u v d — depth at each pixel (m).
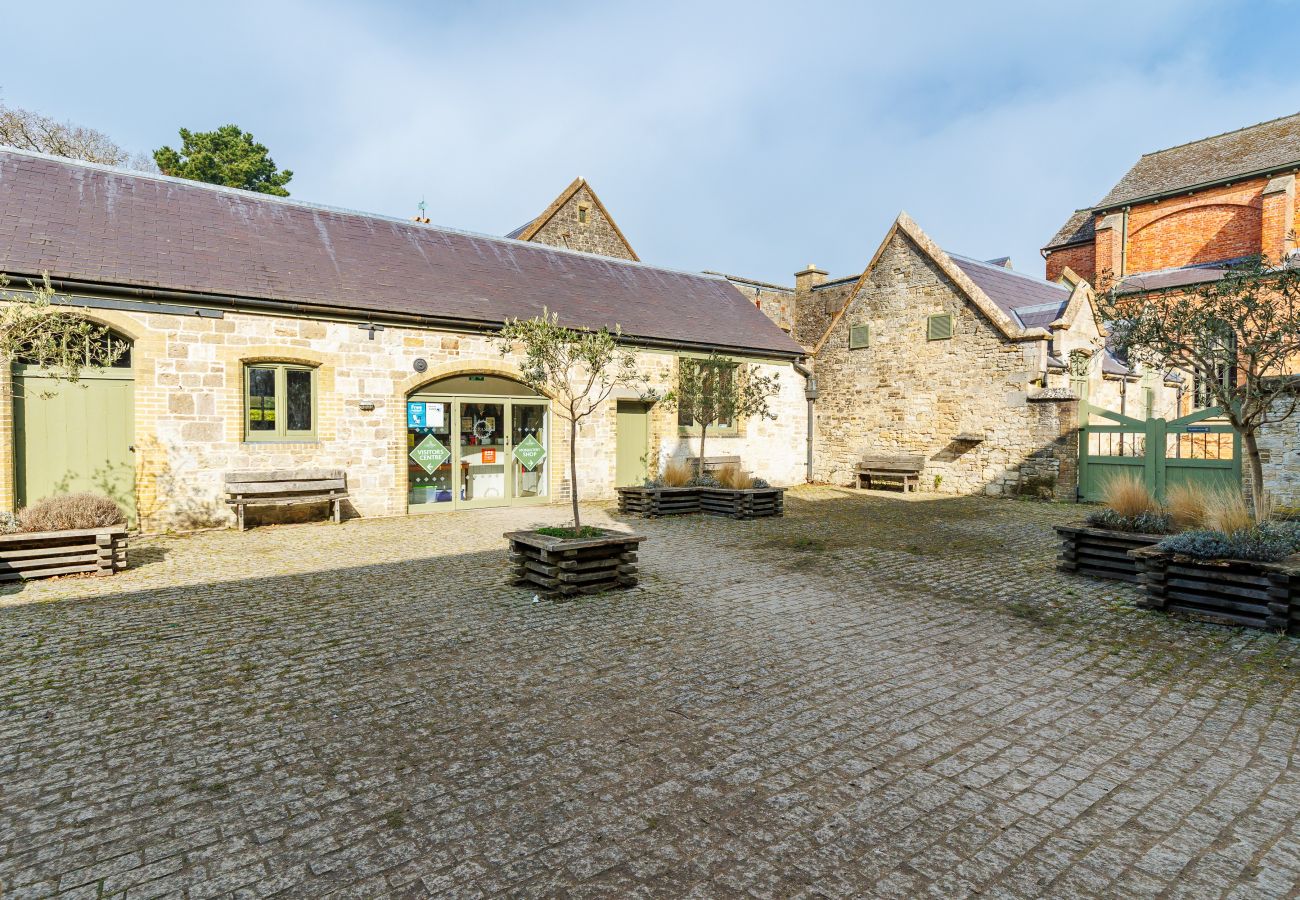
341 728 3.87
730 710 4.12
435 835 2.87
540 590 6.89
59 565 7.45
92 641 5.31
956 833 2.90
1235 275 6.04
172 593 6.77
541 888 2.54
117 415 10.17
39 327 7.77
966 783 3.31
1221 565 5.83
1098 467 14.24
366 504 11.96
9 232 9.72
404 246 14.46
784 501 15.12
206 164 30.70
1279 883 2.58
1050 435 14.77
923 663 4.92
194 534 10.27
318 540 9.84
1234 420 6.23
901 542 9.82
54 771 3.40
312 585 7.11
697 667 4.83
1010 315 17.00
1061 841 2.85
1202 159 24.91
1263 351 5.96
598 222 24.06
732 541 9.92
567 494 14.36
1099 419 17.06
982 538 10.15
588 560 6.76
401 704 4.19
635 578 7.06
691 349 16.09
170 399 10.30
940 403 16.84
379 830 2.90
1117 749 3.66
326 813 3.03
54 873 2.62
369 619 5.90
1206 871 2.66
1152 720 4.01
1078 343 16.36
